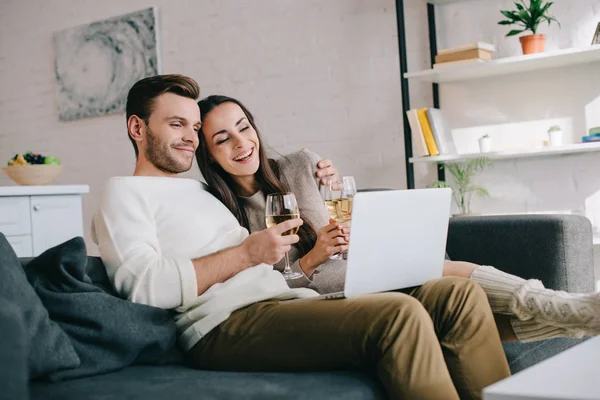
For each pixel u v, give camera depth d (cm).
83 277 155
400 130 387
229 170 209
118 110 475
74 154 497
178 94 197
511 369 193
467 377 151
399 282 166
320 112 410
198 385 136
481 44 332
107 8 481
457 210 373
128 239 169
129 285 164
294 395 129
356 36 397
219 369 160
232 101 211
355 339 144
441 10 374
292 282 200
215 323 162
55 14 502
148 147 196
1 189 306
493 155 333
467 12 367
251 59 430
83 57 488
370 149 396
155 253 169
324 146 410
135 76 468
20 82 518
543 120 350
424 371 136
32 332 136
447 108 374
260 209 213
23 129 519
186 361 169
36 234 324
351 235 151
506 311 179
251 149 209
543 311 170
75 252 153
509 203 362
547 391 92
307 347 150
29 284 145
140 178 181
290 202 174
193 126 199
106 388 135
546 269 226
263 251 169
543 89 349
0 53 526
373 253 157
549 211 351
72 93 493
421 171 383
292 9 415
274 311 158
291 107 418
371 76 394
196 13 447
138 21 465
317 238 201
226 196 208
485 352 152
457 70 338
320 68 409
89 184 492
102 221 172
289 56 418
